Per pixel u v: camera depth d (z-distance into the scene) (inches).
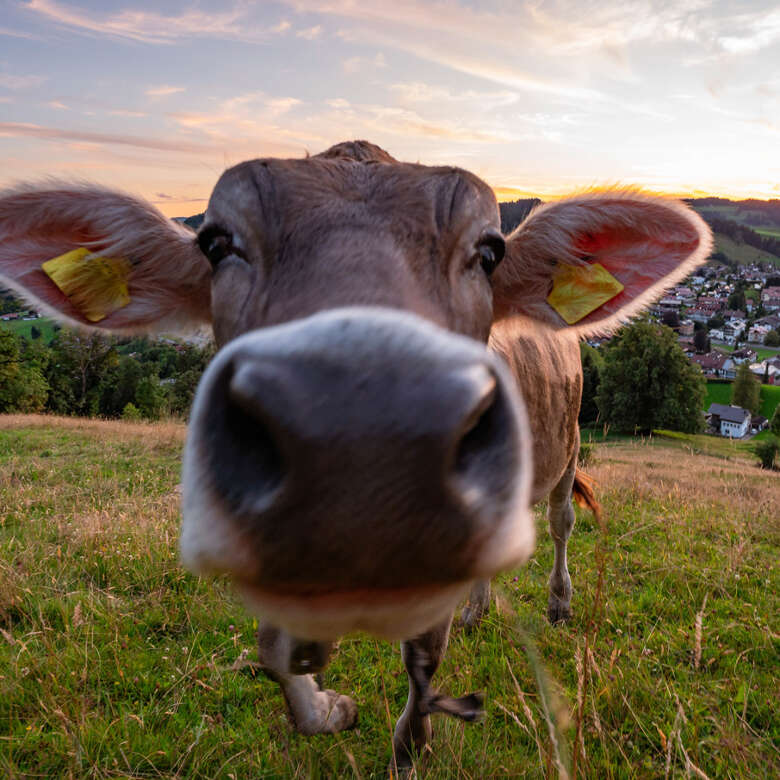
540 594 41.4
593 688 28.1
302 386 7.5
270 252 15.3
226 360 8.6
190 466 9.0
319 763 23.2
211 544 8.5
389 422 7.4
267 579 8.4
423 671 22.1
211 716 28.2
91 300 22.8
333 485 7.5
